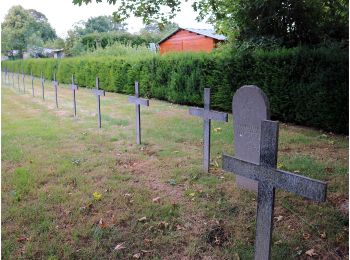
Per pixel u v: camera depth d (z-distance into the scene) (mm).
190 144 7453
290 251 3484
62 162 6270
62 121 10227
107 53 28031
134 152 6922
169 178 5438
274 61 9844
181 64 13562
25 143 7660
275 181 2777
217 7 12297
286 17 11359
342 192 4711
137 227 3988
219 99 11852
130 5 11742
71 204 4551
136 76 16672
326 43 10594
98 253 3533
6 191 4973
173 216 4215
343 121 8281
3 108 13211
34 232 3887
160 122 9820
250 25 11914
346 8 11141
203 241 3697
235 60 11016
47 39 70125
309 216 4117
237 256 3430
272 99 10094
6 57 59781
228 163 3156
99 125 9289
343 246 3531
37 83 27453
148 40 40219
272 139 2746
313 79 8906
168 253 3533
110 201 4637
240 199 4602
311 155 6457
